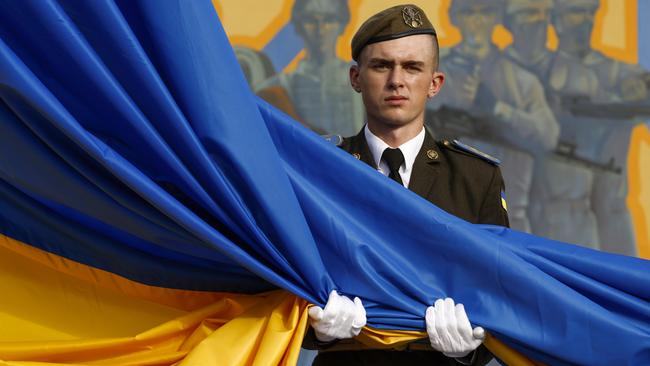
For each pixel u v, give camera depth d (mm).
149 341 5906
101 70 5309
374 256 6039
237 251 5684
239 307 6160
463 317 6039
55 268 6004
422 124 7180
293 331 5852
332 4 15188
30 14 5219
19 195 5840
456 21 15531
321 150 6172
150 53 5598
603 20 15656
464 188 7047
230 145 5598
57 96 5398
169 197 5488
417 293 6098
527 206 15656
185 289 6145
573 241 15648
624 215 15664
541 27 15617
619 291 6297
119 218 5742
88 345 5770
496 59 15578
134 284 6086
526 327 6043
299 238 5836
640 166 15711
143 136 5434
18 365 5539
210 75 5562
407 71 6922
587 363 6000
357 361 6715
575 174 15648
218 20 5656
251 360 5816
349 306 5973
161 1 5504
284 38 15164
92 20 5332
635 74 15695
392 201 6152
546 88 15656
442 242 6137
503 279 6078
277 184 5770
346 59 15203
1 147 5473
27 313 5934
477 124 15570
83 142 5270
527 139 15617
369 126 7137
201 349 5754
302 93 15164
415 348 6586
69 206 5770
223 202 5684
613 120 15688
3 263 5965
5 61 5078
